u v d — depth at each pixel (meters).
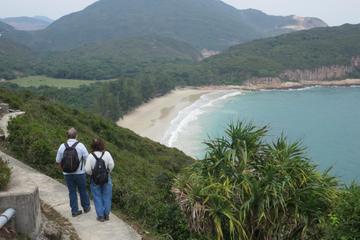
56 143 13.65
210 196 8.27
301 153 9.57
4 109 19.59
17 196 6.11
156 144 36.12
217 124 77.62
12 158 11.85
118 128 34.88
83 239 7.61
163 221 9.11
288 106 107.44
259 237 8.80
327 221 7.91
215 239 8.24
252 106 106.44
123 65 194.88
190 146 60.34
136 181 14.45
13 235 5.89
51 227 7.24
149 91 112.06
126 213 9.66
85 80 160.38
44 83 141.00
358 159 53.53
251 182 8.63
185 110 96.88
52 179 10.71
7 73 154.75
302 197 8.61
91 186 8.35
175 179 9.84
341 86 170.62
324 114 93.94
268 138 44.25
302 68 184.62
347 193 7.66
